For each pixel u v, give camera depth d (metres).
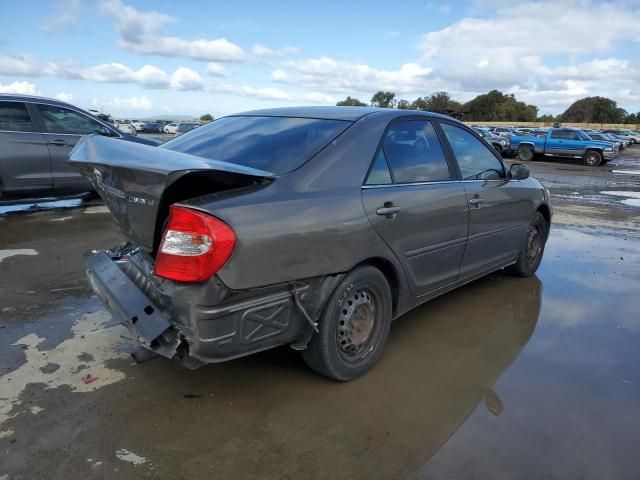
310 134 3.10
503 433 2.62
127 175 2.47
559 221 8.48
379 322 3.18
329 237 2.69
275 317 2.56
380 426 2.63
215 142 3.30
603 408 2.88
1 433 2.44
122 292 2.71
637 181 16.27
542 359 3.46
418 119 3.65
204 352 2.35
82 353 3.25
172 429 2.53
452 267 3.83
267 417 2.67
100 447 2.38
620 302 4.61
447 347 3.60
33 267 4.88
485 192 4.09
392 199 3.11
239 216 2.36
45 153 7.27
